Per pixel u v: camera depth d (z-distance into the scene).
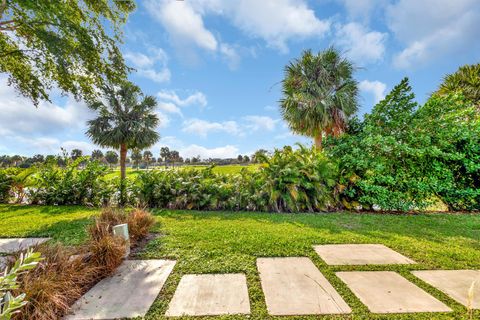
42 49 7.51
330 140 6.85
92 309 1.85
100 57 7.76
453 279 2.31
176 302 1.94
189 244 3.26
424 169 5.81
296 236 3.59
